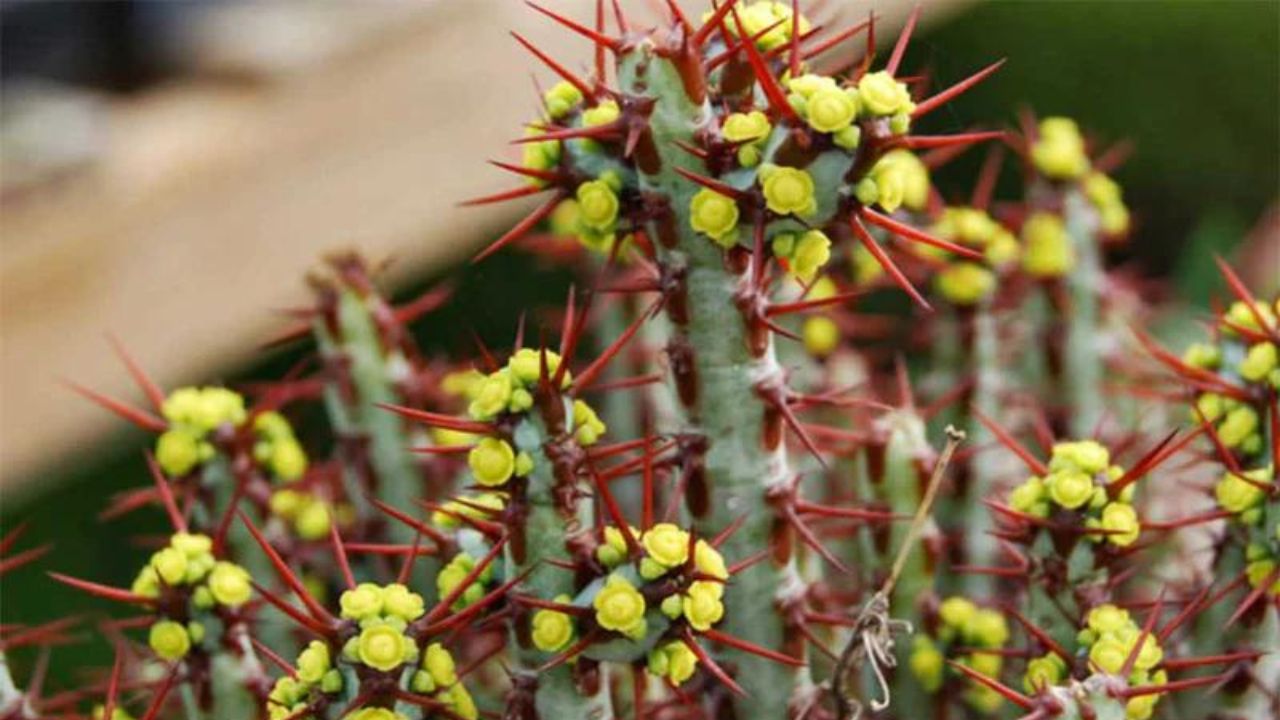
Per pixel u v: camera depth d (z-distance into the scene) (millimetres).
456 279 665
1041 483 349
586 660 331
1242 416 358
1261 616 360
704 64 334
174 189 556
